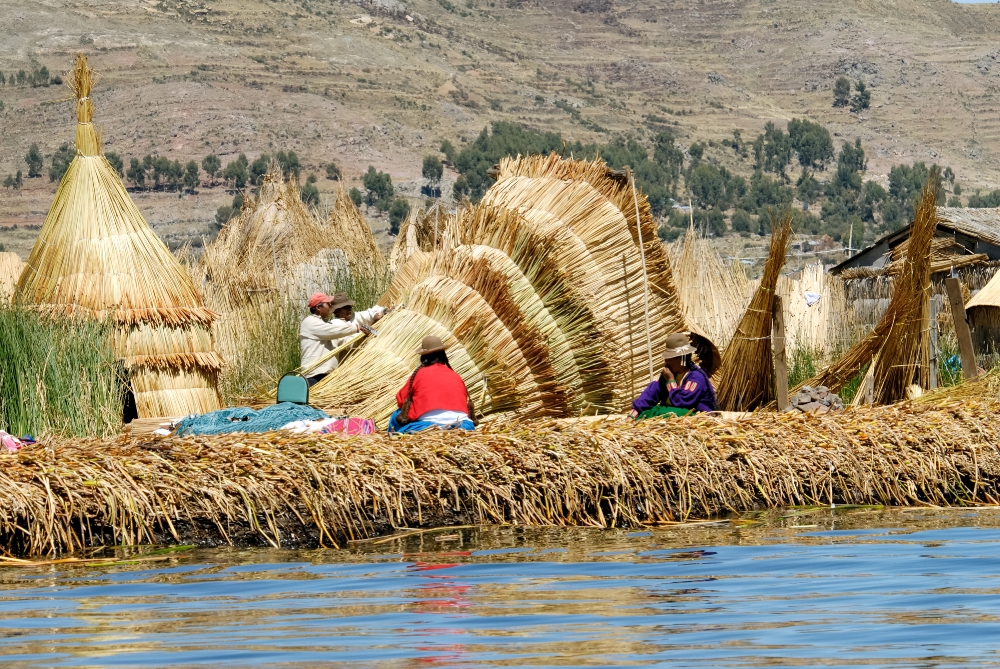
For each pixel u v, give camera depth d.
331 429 25.84
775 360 33.06
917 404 29.22
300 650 12.77
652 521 23.48
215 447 22.19
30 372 26.36
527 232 31.45
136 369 30.70
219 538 21.12
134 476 21.27
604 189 32.44
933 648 12.55
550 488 23.41
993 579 16.31
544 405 30.92
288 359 36.16
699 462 24.69
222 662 12.29
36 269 31.17
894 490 26.30
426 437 23.89
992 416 28.80
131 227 31.53
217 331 37.94
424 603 15.33
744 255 159.62
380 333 30.47
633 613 14.52
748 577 16.89
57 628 14.11
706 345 32.06
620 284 31.91
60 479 20.56
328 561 19.23
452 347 29.95
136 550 20.42
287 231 50.28
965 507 25.75
